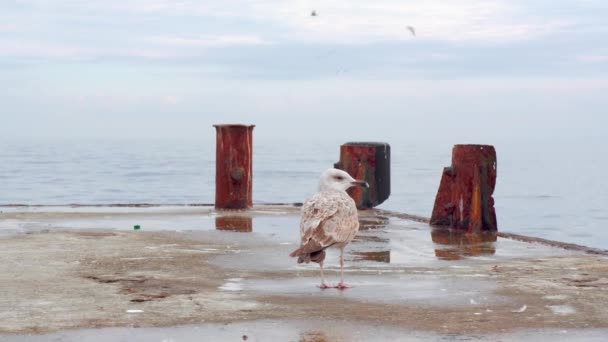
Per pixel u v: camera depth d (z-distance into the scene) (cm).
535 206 4850
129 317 873
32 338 788
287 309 918
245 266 1202
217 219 1812
